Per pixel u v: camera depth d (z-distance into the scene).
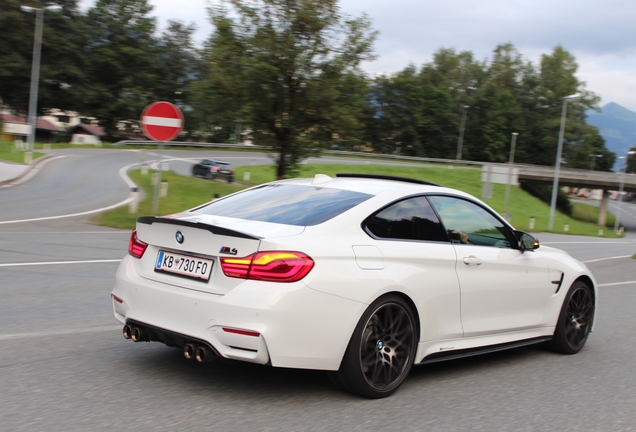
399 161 82.62
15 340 5.10
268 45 18.56
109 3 80.38
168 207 20.75
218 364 4.60
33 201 20.69
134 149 61.09
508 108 102.44
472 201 4.99
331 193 4.48
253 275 3.63
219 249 3.76
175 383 4.15
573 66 104.31
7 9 69.94
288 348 3.61
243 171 52.16
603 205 81.56
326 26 19.19
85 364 4.50
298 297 3.62
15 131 73.00
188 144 68.44
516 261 5.01
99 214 18.11
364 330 3.90
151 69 82.19
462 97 110.12
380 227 4.20
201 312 3.70
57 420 3.44
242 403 3.82
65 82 76.62
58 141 91.12
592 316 5.86
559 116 102.25
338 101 20.05
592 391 4.53
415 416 3.77
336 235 3.96
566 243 27.50
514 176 28.20
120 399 3.81
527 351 5.70
